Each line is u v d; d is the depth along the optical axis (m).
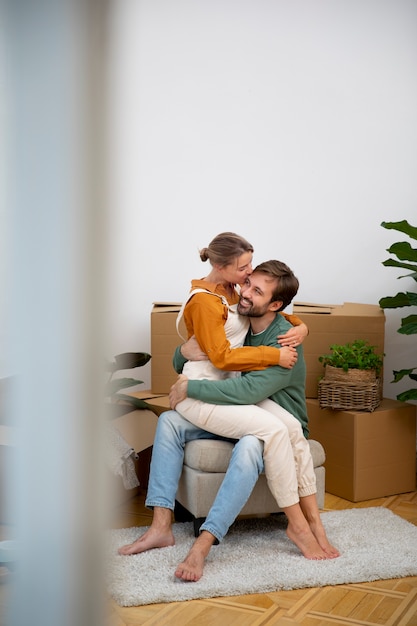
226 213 4.00
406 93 4.05
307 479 2.70
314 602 2.27
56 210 0.35
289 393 2.84
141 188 3.90
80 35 0.35
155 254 3.96
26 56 0.35
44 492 0.36
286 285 2.70
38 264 0.35
